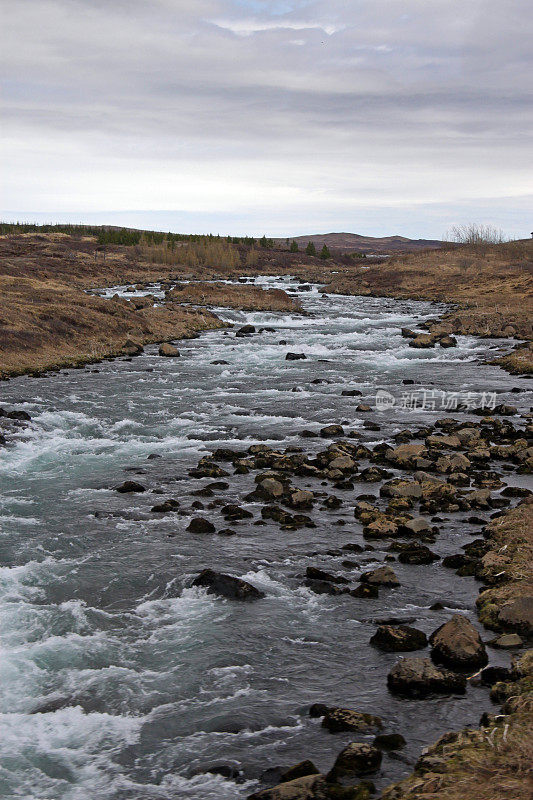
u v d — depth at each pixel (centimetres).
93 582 1109
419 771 606
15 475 1712
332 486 1622
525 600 950
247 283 8550
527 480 1652
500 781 565
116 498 1534
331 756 682
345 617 988
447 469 1720
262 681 829
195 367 3334
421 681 792
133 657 891
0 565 1176
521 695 720
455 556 1163
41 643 926
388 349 3988
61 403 2492
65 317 3978
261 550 1233
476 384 2936
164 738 726
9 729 745
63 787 654
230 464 1817
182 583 1103
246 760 682
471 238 11950
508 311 5634
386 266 10281
